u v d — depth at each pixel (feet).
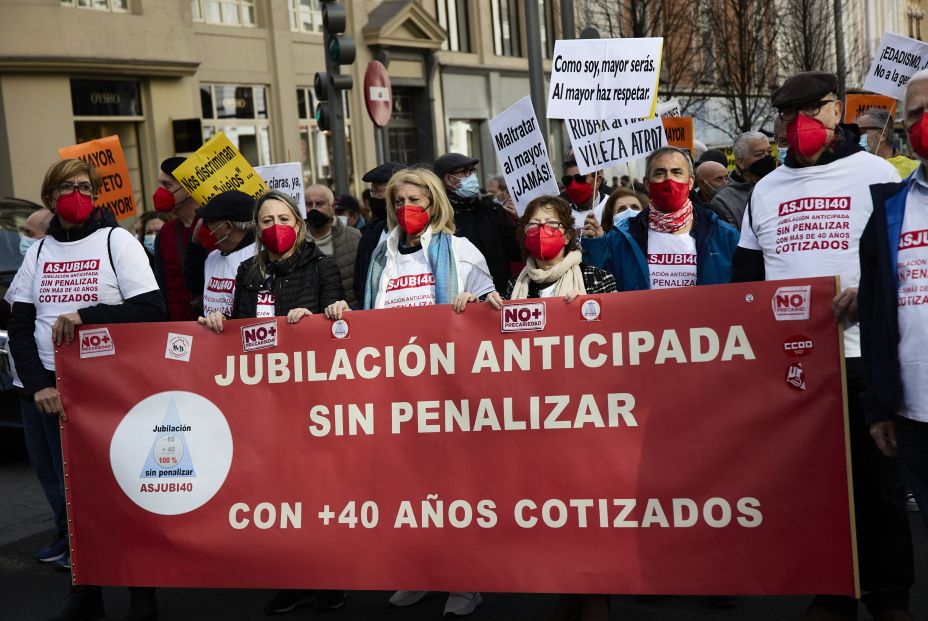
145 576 15.89
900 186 12.05
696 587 13.74
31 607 18.03
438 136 87.25
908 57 28.40
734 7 78.95
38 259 17.31
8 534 22.56
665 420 13.82
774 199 14.64
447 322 14.64
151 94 61.16
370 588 14.98
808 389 13.30
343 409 15.07
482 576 14.55
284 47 71.46
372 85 36.73
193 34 63.10
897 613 14.01
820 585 13.33
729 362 13.56
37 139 54.90
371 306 17.11
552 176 22.85
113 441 15.98
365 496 14.99
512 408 14.39
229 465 15.52
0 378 27.55
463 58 90.63
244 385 15.48
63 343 16.19
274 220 16.61
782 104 14.28
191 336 15.70
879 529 13.98
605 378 14.02
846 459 13.16
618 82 21.66
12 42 53.57
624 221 17.38
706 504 13.69
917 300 11.72
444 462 14.69
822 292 13.20
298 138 72.74
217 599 18.13
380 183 22.99
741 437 13.55
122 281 16.96
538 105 36.91
